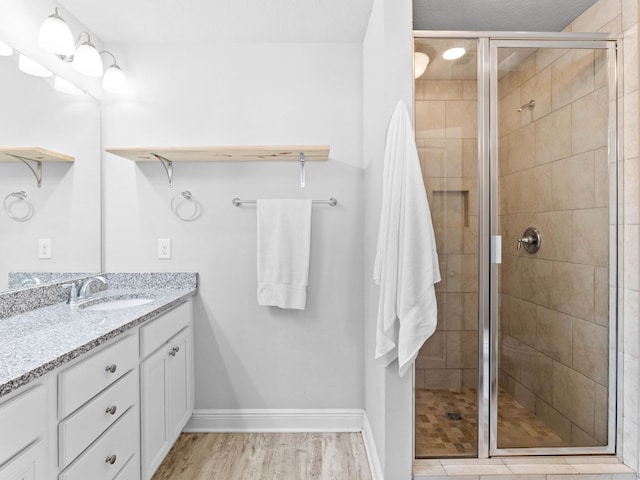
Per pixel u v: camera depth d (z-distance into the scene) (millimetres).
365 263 2287
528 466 1738
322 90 2311
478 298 1816
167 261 2307
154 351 1766
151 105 2289
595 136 1828
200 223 2305
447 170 1805
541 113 1816
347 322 2338
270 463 1988
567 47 1801
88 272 2121
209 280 2314
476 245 1812
